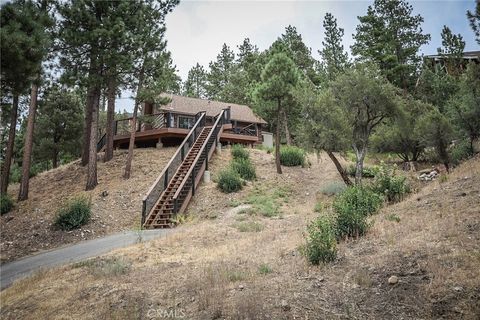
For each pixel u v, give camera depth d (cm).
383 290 504
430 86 2995
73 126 3147
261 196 1777
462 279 480
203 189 1827
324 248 658
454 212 768
